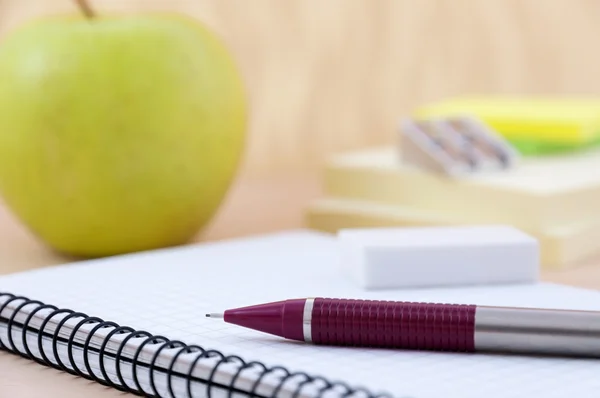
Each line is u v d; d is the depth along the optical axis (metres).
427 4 0.73
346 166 0.58
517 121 0.60
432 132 0.58
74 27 0.51
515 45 0.75
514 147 0.60
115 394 0.41
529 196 0.52
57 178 0.51
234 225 0.58
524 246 0.47
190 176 0.52
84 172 0.51
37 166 0.51
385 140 0.73
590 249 0.53
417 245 0.46
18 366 0.43
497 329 0.40
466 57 0.74
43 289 0.45
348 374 0.39
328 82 0.71
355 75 0.72
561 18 0.76
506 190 0.53
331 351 0.40
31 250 0.55
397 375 0.39
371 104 0.72
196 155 0.52
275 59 0.70
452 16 0.74
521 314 0.40
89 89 0.50
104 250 0.53
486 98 0.74
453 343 0.40
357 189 0.58
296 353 0.40
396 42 0.73
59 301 0.44
